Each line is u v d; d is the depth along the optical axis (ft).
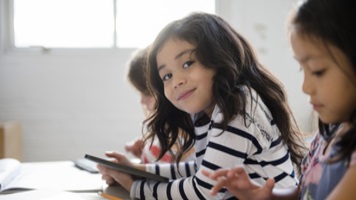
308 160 2.40
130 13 8.38
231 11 8.27
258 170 2.78
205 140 3.18
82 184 3.40
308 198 2.12
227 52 2.92
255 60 3.22
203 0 8.41
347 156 1.77
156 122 3.46
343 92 1.68
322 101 1.74
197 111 2.96
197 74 2.82
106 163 3.11
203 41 2.85
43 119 8.16
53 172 3.92
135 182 3.07
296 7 1.84
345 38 1.63
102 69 8.19
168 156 4.07
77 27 8.32
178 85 2.85
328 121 1.80
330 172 1.93
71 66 8.15
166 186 2.86
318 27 1.67
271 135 2.86
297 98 5.12
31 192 2.90
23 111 8.13
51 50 8.18
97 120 8.23
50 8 8.28
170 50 2.88
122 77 8.20
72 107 8.18
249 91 2.84
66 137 8.20
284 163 2.92
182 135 3.47
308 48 1.72
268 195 2.19
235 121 2.67
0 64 8.06
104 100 8.21
